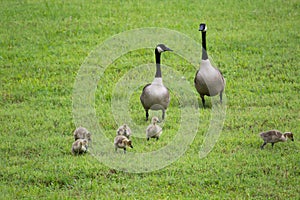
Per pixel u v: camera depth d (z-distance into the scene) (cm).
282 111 1544
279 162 1199
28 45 2158
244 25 2366
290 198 1060
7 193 1093
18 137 1380
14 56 2056
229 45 2147
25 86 1783
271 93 1709
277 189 1092
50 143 1342
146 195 1075
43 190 1110
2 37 2222
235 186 1109
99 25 2355
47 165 1208
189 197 1067
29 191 1105
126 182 1141
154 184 1127
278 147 1289
